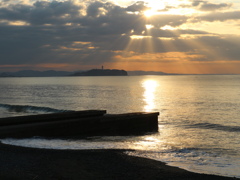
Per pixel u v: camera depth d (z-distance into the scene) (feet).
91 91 327.06
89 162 42.42
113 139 69.46
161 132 83.76
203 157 50.06
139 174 37.37
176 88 386.93
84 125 77.20
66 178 33.78
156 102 198.70
